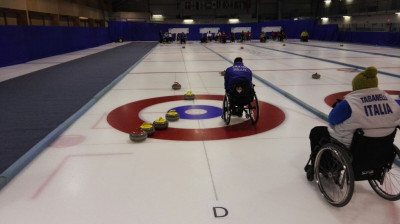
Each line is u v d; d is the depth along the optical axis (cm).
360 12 3434
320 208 292
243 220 276
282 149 430
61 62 1466
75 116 566
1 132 486
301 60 1536
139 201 306
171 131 504
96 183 341
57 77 1015
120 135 486
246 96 500
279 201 304
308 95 746
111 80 954
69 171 369
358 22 3506
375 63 1356
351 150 278
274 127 521
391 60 1474
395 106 266
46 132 486
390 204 298
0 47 1270
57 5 2302
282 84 890
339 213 285
